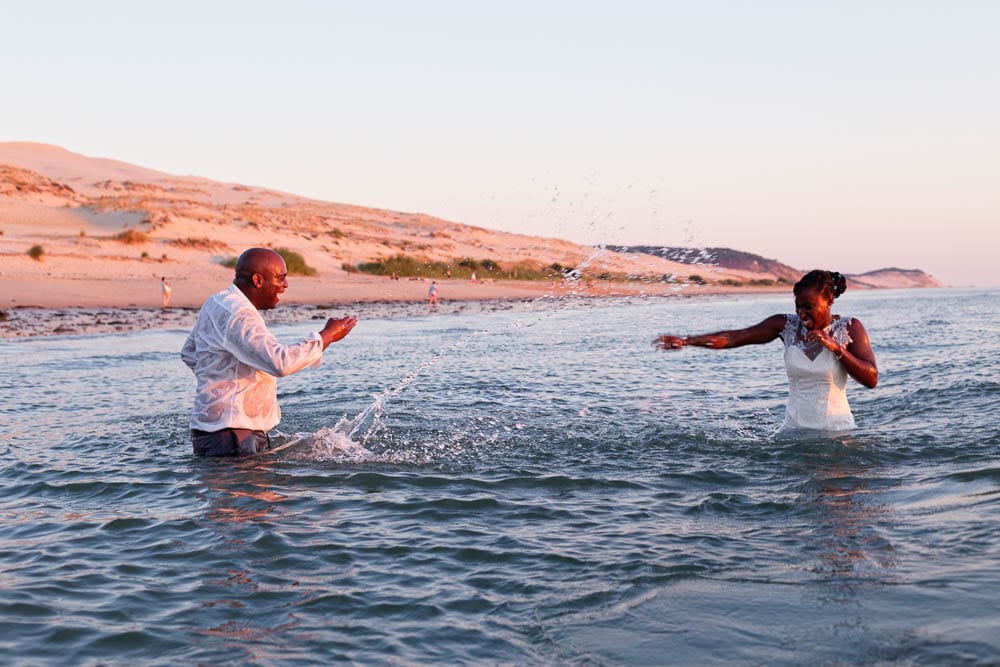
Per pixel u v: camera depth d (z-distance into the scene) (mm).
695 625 2844
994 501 4191
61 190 66438
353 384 9805
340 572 3453
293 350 5762
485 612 3021
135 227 54750
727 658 2600
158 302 30734
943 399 7582
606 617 2941
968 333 17656
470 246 77375
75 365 12148
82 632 2891
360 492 4770
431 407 7824
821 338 5898
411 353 14367
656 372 10953
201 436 5844
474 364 12180
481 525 4094
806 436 6008
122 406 8156
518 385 9523
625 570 3396
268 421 6023
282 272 6199
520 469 5297
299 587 3291
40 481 5062
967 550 3463
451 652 2705
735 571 3350
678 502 4469
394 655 2688
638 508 4367
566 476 5070
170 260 44469
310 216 80062
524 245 80375
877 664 2512
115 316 24828
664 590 3166
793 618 2871
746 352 13969
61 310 26781
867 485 4672
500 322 24656
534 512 4316
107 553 3730
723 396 8586
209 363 5832
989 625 2719
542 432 6480
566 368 11500
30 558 3672
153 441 6312
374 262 58125
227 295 5898
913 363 10922
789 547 3631
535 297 42469
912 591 3045
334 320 6141
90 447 6102
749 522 4055
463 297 42250
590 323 23000
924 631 2709
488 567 3482
